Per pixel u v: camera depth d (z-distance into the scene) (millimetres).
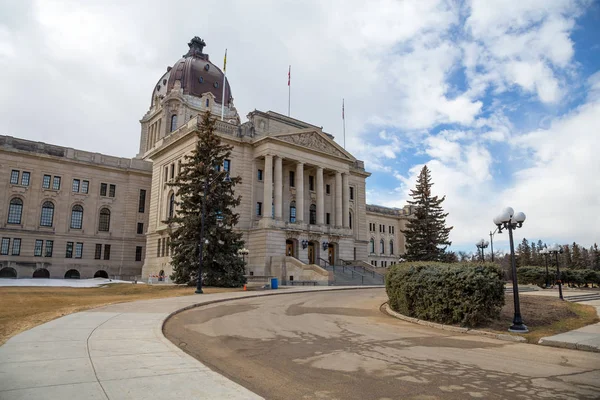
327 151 64562
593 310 23359
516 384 8617
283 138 58719
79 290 38531
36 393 6996
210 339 13359
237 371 9422
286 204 61938
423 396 7754
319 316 19594
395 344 12961
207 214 39344
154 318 16766
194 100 88812
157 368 8875
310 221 65000
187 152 56312
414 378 8969
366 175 77688
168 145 60469
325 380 8766
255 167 59438
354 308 23094
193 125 55375
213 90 92875
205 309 21578
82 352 10219
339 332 15109
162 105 87875
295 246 57781
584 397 7809
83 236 67625
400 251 110688
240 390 7480
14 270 61188
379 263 104438
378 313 21250
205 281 38594
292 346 12406
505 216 16906
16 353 9977
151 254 62062
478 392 8031
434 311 17188
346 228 64438
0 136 62281
